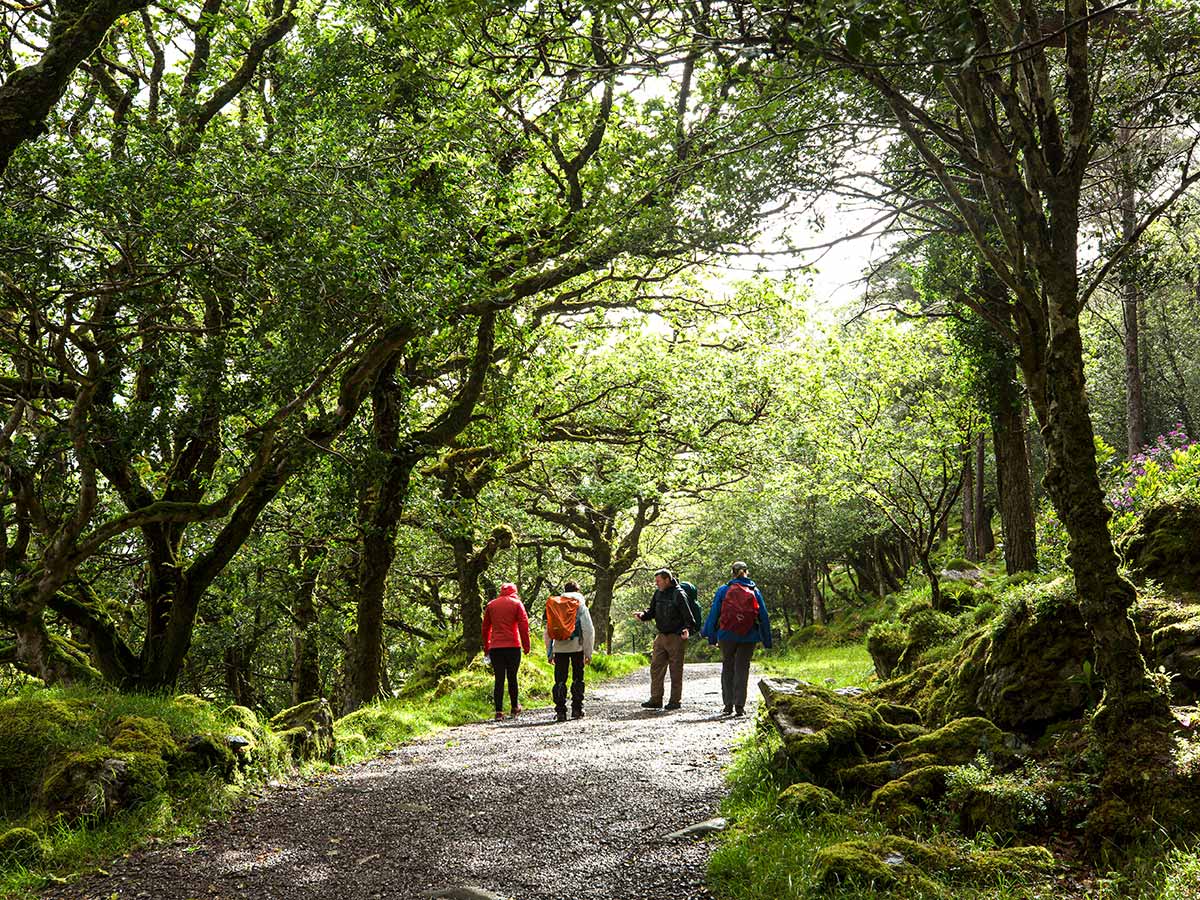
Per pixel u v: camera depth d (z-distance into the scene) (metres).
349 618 20.48
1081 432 5.35
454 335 13.96
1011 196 5.36
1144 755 4.93
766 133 6.61
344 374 11.25
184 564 11.18
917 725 6.91
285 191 7.83
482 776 8.28
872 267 7.87
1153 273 8.73
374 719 11.63
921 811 5.52
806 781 6.36
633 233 9.70
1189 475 8.93
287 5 12.80
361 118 9.34
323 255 7.81
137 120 8.27
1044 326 5.73
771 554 36.94
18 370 9.39
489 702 14.48
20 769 6.85
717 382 20.11
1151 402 25.86
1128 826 4.66
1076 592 5.50
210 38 11.30
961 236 7.64
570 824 6.46
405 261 8.57
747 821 5.86
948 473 14.63
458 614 29.14
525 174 12.94
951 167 6.77
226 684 23.53
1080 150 5.29
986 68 5.15
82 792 6.52
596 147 12.94
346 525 12.88
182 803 6.93
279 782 8.18
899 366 15.71
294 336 8.45
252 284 8.10
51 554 8.91
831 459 16.19
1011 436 13.46
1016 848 4.82
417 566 24.02
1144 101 6.55
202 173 7.72
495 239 12.05
